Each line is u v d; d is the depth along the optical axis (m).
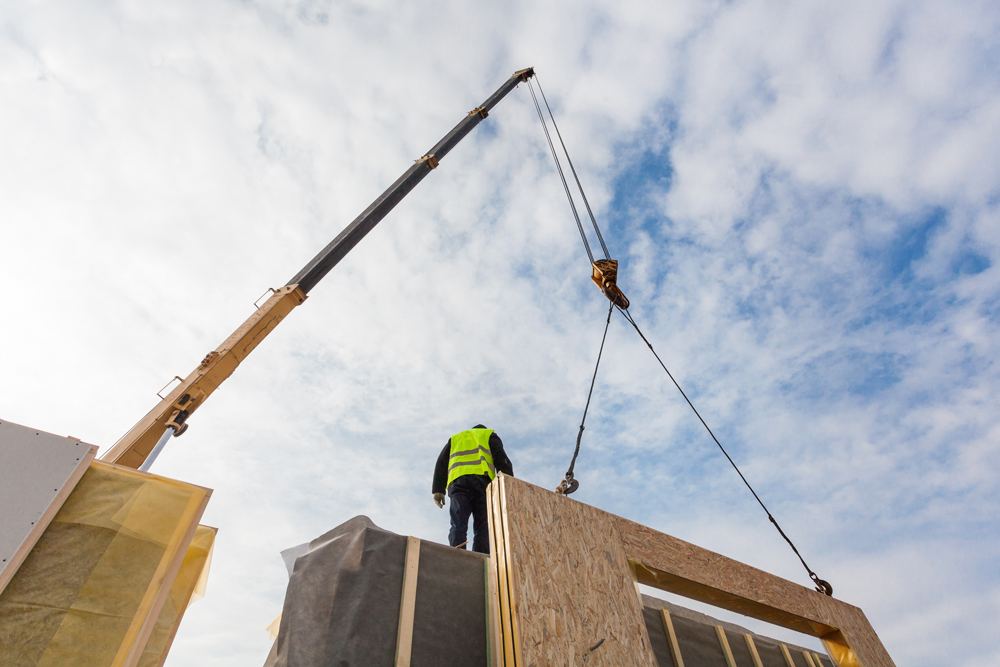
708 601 3.82
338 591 2.65
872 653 4.28
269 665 2.53
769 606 3.90
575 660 2.48
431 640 2.67
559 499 3.20
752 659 4.78
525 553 2.76
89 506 2.45
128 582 2.34
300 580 2.74
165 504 2.63
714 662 4.39
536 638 2.45
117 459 5.24
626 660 2.64
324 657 2.42
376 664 2.47
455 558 3.10
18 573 2.17
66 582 2.23
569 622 2.62
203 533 3.21
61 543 2.31
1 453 2.37
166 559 2.48
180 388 5.95
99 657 2.12
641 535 3.47
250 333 6.77
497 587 2.73
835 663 4.32
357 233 8.58
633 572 3.18
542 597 2.63
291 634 2.50
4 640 2.02
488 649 2.76
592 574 2.94
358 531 2.94
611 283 6.94
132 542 2.45
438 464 5.15
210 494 2.78
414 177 10.01
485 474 4.65
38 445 2.46
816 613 4.24
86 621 2.18
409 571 2.86
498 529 2.92
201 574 3.11
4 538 2.18
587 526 3.20
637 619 2.88
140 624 2.27
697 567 3.62
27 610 2.11
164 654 2.77
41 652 2.05
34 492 2.33
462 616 2.85
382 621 2.62
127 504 2.54
